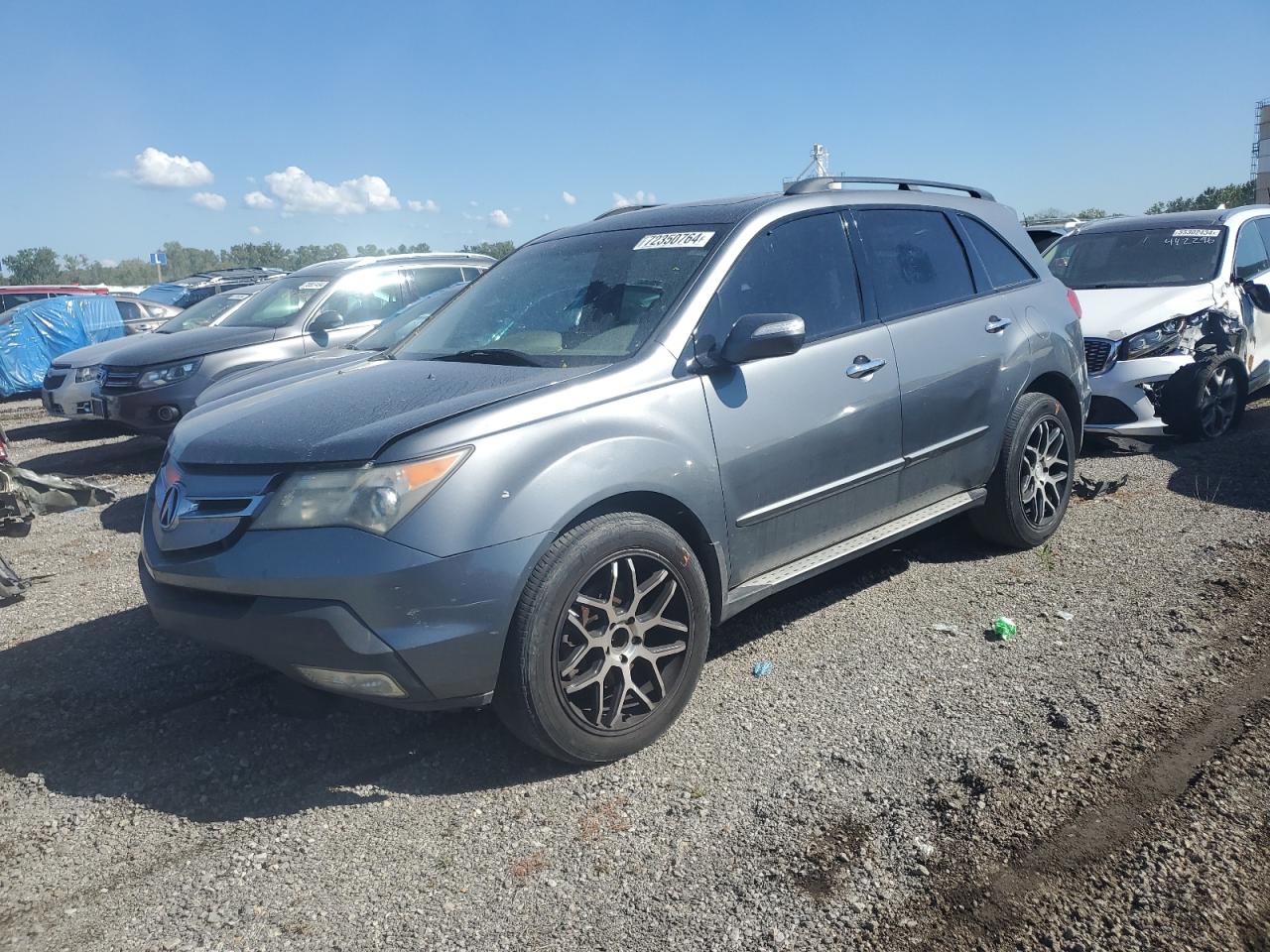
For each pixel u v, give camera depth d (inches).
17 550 256.1
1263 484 241.6
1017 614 173.9
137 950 100.7
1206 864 104.0
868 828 114.2
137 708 155.5
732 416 144.7
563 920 102.1
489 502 119.6
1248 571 185.2
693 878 107.7
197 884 111.3
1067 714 137.3
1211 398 289.4
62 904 108.7
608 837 116.1
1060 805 116.0
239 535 122.7
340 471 119.2
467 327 171.0
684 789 125.1
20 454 426.6
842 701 145.6
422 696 119.6
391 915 104.3
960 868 106.3
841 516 164.6
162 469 144.6
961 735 133.5
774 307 157.6
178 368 354.6
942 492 183.9
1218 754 124.7
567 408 130.2
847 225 174.9
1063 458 210.7
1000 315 193.9
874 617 176.7
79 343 688.4
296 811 125.3
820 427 156.2
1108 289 316.5
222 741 143.9
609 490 128.1
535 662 122.0
